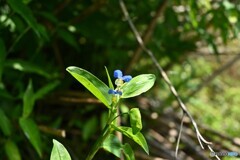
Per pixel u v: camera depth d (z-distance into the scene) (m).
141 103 1.39
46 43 1.19
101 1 1.14
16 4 0.87
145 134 1.23
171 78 1.46
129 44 1.31
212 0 1.24
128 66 1.20
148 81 0.69
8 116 1.02
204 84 1.45
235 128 1.55
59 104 1.19
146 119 1.31
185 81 1.42
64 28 1.17
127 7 1.29
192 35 1.44
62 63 1.25
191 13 1.08
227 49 1.64
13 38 1.09
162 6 1.16
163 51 1.35
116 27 1.31
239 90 1.86
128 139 1.17
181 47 1.35
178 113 1.46
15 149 0.94
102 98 0.68
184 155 1.24
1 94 0.99
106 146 0.70
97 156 1.13
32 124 0.90
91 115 1.23
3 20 1.02
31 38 1.10
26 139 1.02
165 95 1.59
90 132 1.12
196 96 1.67
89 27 1.19
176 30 1.39
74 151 1.12
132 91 0.68
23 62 0.99
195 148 1.24
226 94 1.83
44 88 0.98
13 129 0.99
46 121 1.15
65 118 1.21
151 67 1.37
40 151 0.89
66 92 1.17
